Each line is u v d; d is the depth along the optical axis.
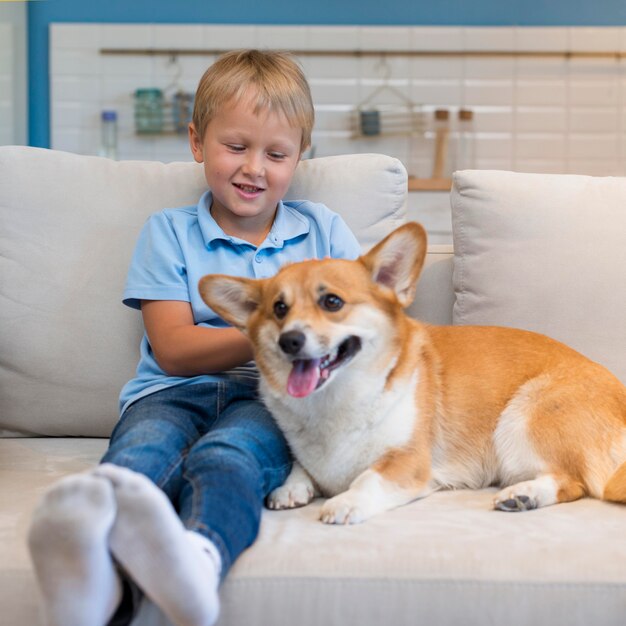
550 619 1.09
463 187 1.96
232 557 1.09
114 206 1.98
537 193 1.91
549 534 1.21
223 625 1.10
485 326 1.71
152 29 4.73
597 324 1.83
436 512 1.35
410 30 4.74
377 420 1.46
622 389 1.55
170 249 1.77
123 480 0.92
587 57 4.74
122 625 1.05
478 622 1.10
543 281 1.85
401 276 1.51
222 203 1.81
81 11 4.76
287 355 1.39
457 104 4.78
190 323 1.72
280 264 1.82
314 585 1.11
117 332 1.93
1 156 1.99
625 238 1.85
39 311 1.93
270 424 1.52
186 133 4.77
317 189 2.02
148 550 0.95
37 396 1.93
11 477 1.55
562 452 1.46
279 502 1.40
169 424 1.43
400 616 1.10
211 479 1.20
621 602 1.09
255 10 4.78
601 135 4.77
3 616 1.11
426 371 1.57
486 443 1.57
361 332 1.43
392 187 2.04
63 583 0.93
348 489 1.48
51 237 1.96
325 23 4.78
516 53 4.74
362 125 4.73
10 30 4.39
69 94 4.77
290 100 1.76
